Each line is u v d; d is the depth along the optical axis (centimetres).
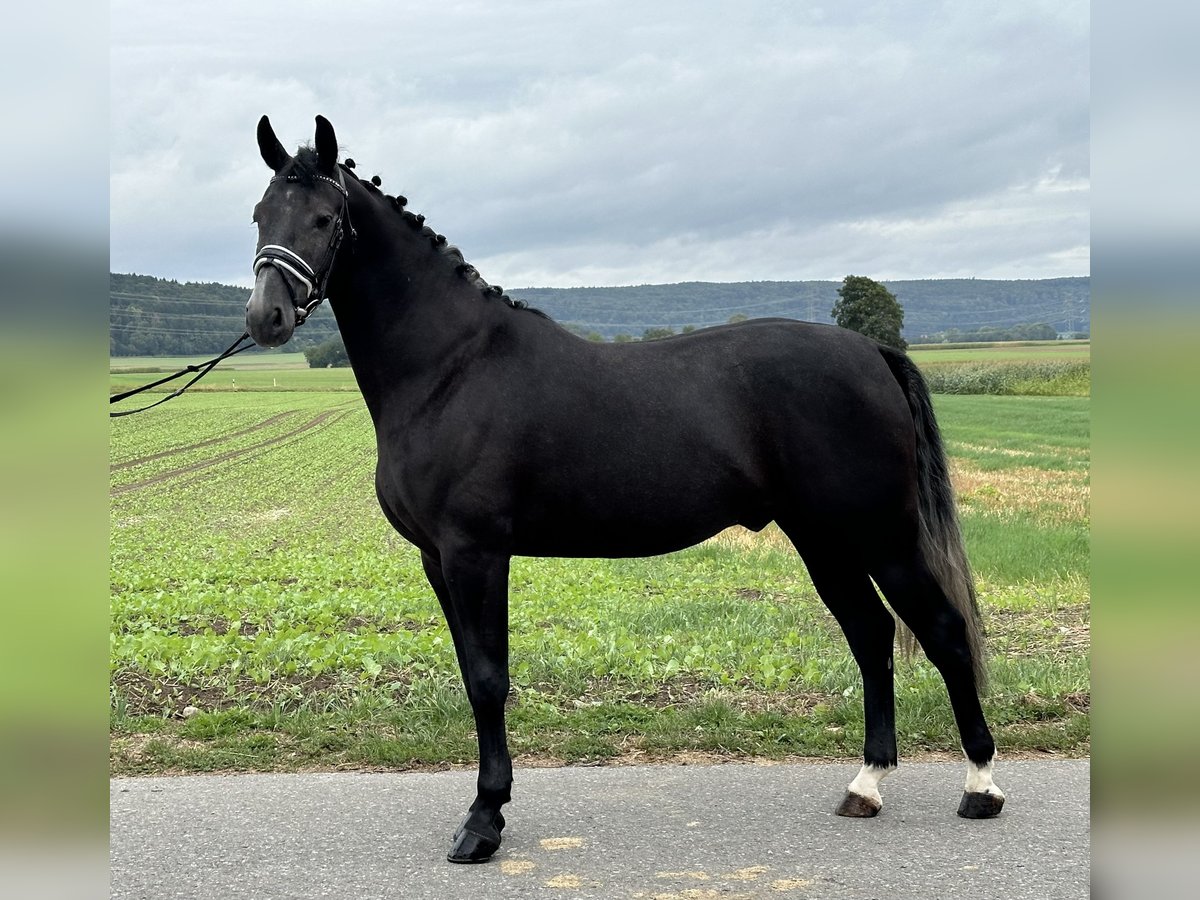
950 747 486
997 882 340
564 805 417
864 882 342
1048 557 1041
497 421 385
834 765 466
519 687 577
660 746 486
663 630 761
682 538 407
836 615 430
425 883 346
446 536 385
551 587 1020
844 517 401
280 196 377
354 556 1373
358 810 413
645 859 363
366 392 407
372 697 552
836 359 404
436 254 404
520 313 409
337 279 396
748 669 607
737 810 410
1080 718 504
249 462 3100
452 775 457
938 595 405
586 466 389
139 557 1392
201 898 337
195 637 667
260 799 426
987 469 1861
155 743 487
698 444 394
